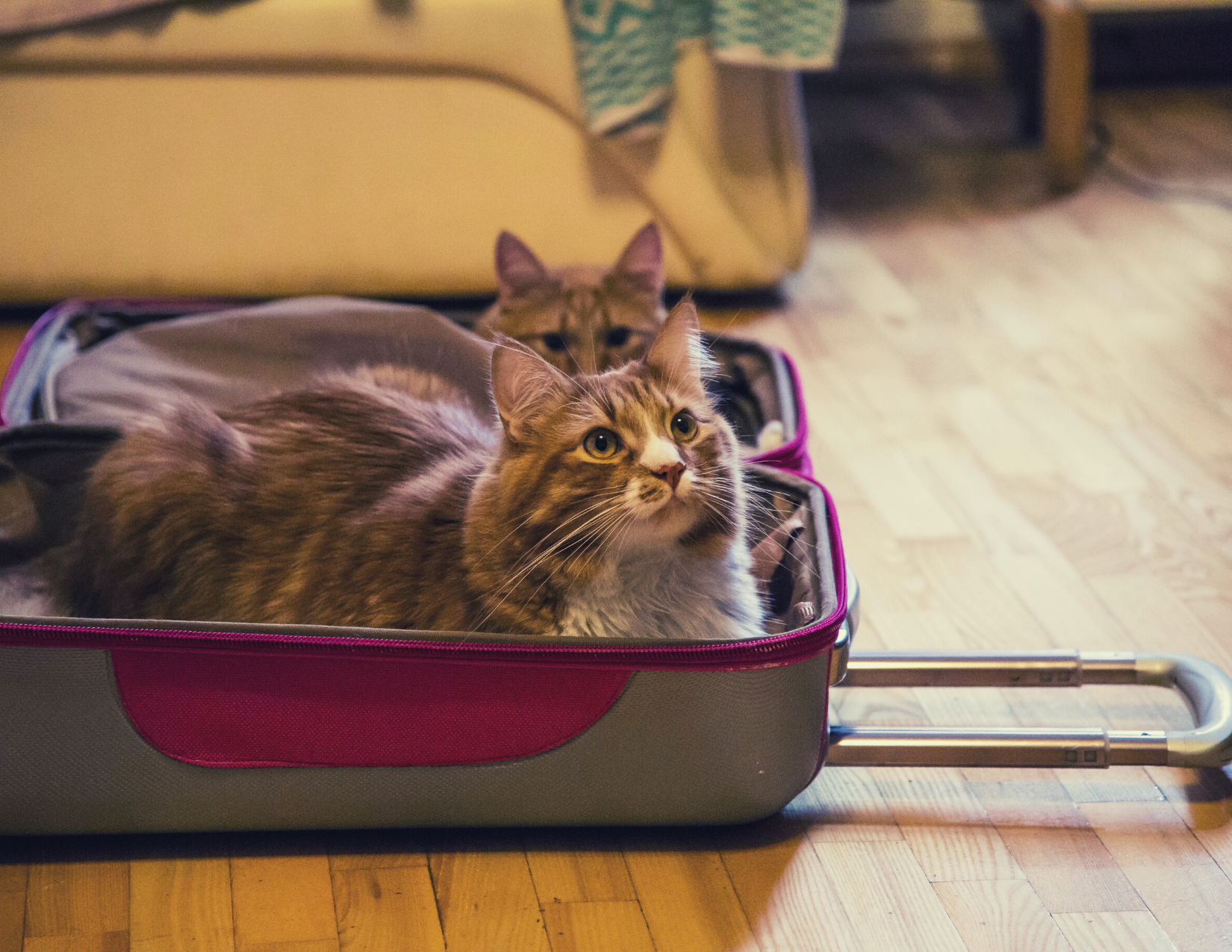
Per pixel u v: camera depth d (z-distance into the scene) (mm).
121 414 1712
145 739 1176
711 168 2645
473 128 2602
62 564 1427
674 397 1256
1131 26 4125
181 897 1205
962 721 1486
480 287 2736
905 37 4332
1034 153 3674
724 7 2441
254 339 1859
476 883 1227
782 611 1399
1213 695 1352
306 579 1312
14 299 2691
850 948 1148
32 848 1268
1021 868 1245
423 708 1158
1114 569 1795
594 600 1221
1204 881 1225
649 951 1148
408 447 1428
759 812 1238
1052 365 2461
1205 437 2174
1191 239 3029
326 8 2475
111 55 2492
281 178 2619
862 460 2127
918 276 2889
